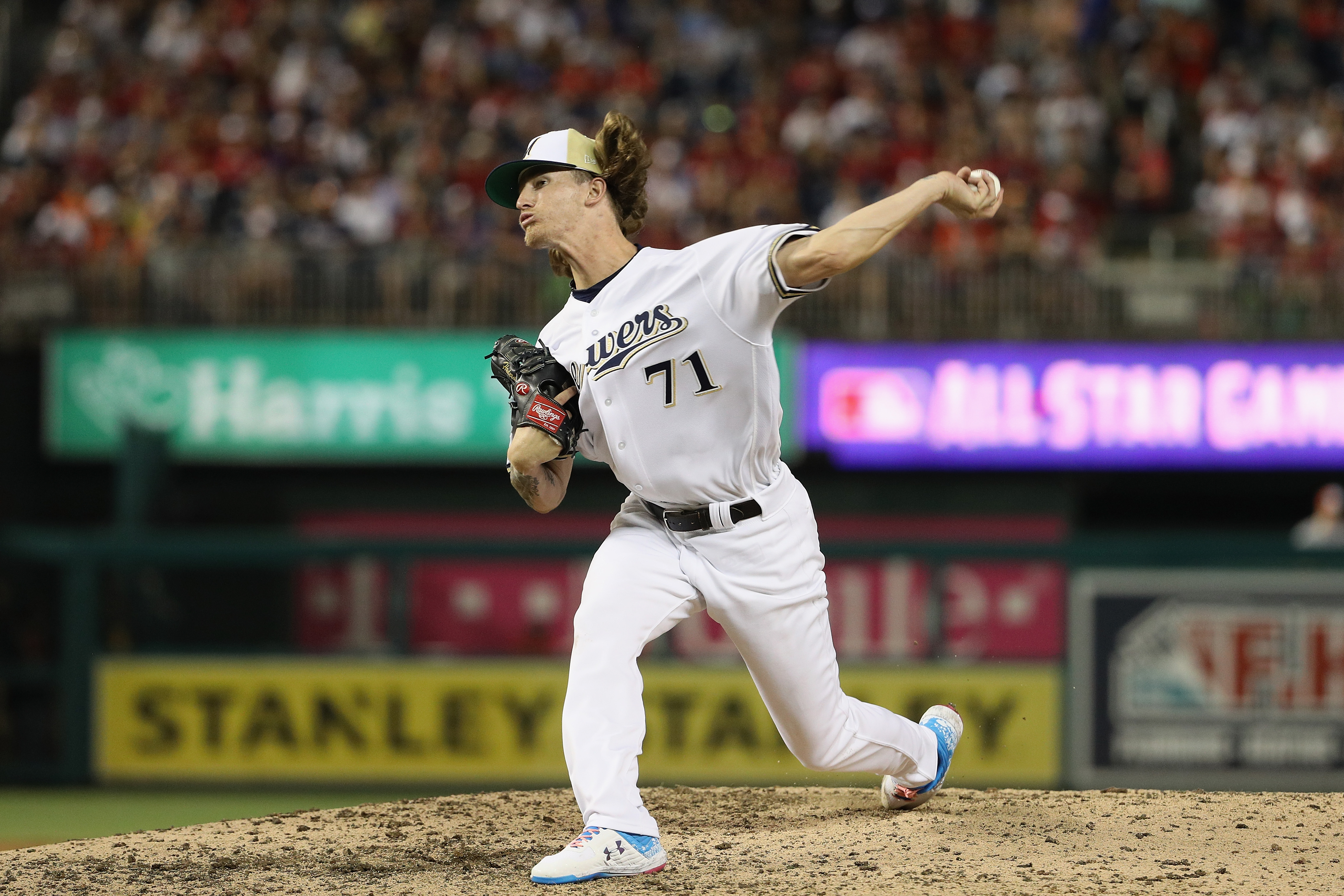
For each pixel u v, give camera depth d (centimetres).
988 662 3628
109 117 5644
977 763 3603
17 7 6378
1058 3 5962
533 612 4466
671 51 5900
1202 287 4906
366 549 3806
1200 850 1586
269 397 4822
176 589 4794
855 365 4772
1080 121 5519
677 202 5219
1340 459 4669
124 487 4309
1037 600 4222
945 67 5834
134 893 1452
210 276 4862
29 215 5416
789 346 4778
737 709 3688
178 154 5438
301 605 4772
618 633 1456
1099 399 4722
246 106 5588
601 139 1430
